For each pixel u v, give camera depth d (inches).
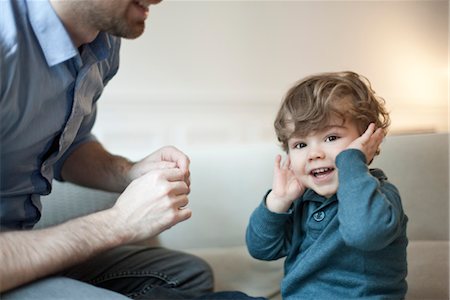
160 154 38.3
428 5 129.0
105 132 104.2
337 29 122.4
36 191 34.2
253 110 115.9
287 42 118.4
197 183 53.0
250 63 115.8
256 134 115.3
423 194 46.3
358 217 26.2
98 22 31.8
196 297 34.7
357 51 124.6
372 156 30.3
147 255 41.0
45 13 29.9
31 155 32.4
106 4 30.6
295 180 32.3
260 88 116.9
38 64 29.9
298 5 118.6
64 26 30.9
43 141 32.7
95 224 29.0
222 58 113.7
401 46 128.1
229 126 114.1
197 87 112.1
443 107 130.7
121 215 29.6
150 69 108.1
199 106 111.7
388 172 47.1
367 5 124.6
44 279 27.1
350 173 27.8
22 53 28.9
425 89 130.5
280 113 33.2
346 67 123.8
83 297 25.5
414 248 43.8
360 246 26.5
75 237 27.9
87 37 33.4
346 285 29.3
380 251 29.1
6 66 27.5
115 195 49.5
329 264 29.9
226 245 51.9
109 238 28.9
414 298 38.2
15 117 29.3
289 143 32.4
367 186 27.1
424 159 46.7
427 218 46.0
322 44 121.6
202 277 40.0
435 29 129.6
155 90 108.7
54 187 48.9
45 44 30.0
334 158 30.0
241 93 115.0
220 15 112.9
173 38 109.7
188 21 110.5
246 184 52.4
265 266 46.4
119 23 32.0
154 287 35.5
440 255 42.4
